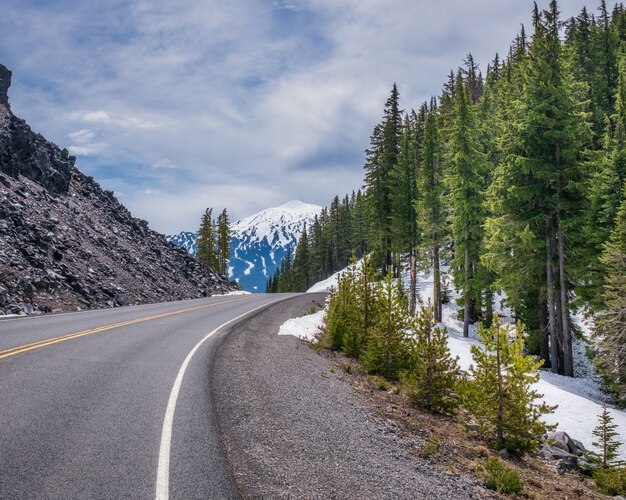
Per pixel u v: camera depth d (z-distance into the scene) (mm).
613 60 46719
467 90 31344
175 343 12078
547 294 23688
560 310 23688
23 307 17094
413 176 41531
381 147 44156
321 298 35312
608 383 20234
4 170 30859
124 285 27219
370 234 46031
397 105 43062
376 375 13172
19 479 4344
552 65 22375
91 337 11961
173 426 6055
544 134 21344
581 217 21047
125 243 36906
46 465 4668
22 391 6891
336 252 84250
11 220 23562
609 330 19672
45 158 36500
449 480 6457
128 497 4199
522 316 25594
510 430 9164
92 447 5191
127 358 9727
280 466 5383
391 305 13641
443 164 34719
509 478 6852
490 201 24109
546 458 10219
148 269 34312
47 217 28453
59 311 18484
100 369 8594
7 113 37906
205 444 5594
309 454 5969
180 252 47719
